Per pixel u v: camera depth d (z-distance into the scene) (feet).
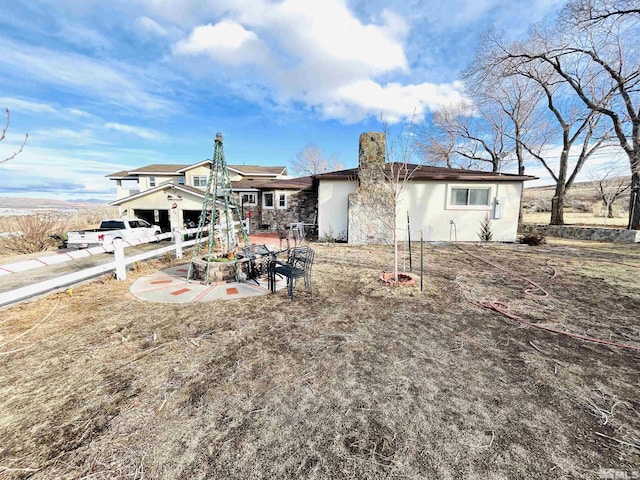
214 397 7.46
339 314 13.14
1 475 5.27
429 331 11.43
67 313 13.11
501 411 6.97
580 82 42.09
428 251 29.68
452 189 35.01
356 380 8.21
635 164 37.09
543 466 5.48
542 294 16.03
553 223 50.31
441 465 5.51
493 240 35.81
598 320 12.52
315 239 39.37
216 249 23.45
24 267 12.87
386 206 33.42
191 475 5.29
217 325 11.89
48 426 6.45
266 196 51.62
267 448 5.89
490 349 10.03
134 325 11.86
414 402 7.29
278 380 8.20
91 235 32.81
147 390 7.73
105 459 5.63
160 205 51.11
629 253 28.60
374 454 5.75
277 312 13.33
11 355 9.54
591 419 6.72
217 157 18.24
